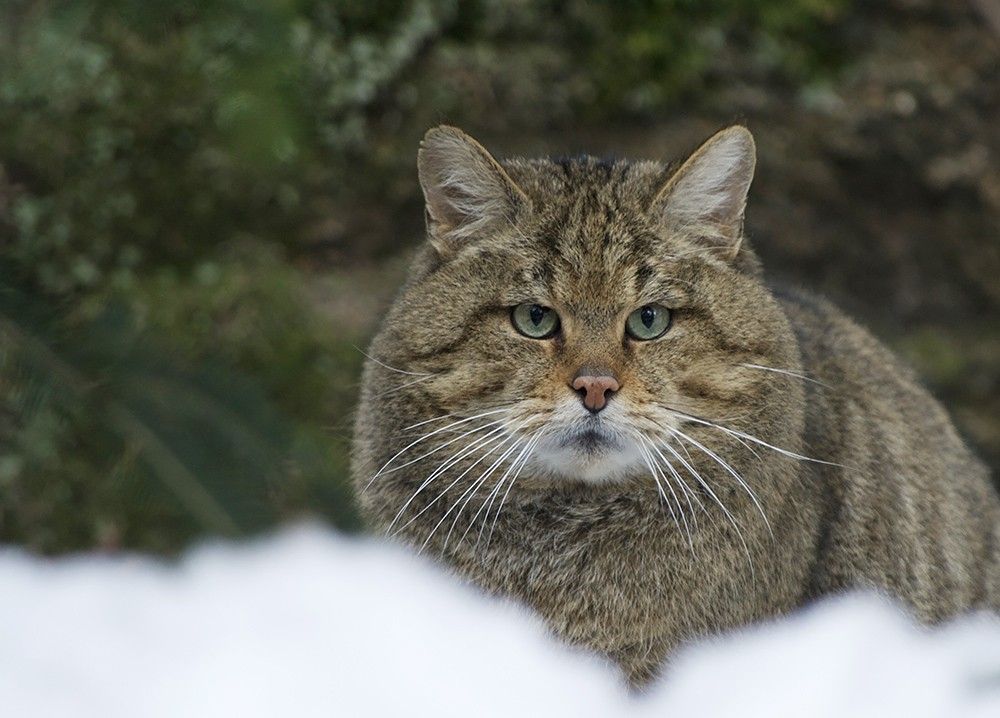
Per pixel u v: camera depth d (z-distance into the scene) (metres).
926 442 9.45
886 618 7.48
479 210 8.35
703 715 6.91
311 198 14.33
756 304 8.22
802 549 8.12
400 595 6.08
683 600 7.96
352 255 14.52
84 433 4.92
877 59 15.63
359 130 14.38
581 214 8.16
